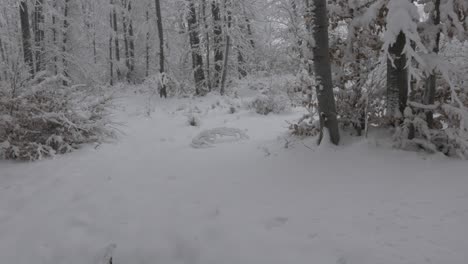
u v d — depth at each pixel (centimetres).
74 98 720
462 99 484
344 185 408
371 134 531
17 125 612
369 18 495
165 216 376
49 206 422
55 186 482
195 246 319
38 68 1659
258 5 1834
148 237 341
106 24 2172
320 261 274
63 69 1694
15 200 442
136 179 497
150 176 508
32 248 344
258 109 1025
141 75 2420
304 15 556
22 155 612
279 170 482
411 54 397
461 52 577
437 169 420
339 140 531
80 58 1906
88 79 1883
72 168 557
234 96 1435
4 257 334
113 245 332
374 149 490
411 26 400
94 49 2417
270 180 450
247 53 1947
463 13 455
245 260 290
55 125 671
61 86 726
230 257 297
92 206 412
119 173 527
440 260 255
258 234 320
